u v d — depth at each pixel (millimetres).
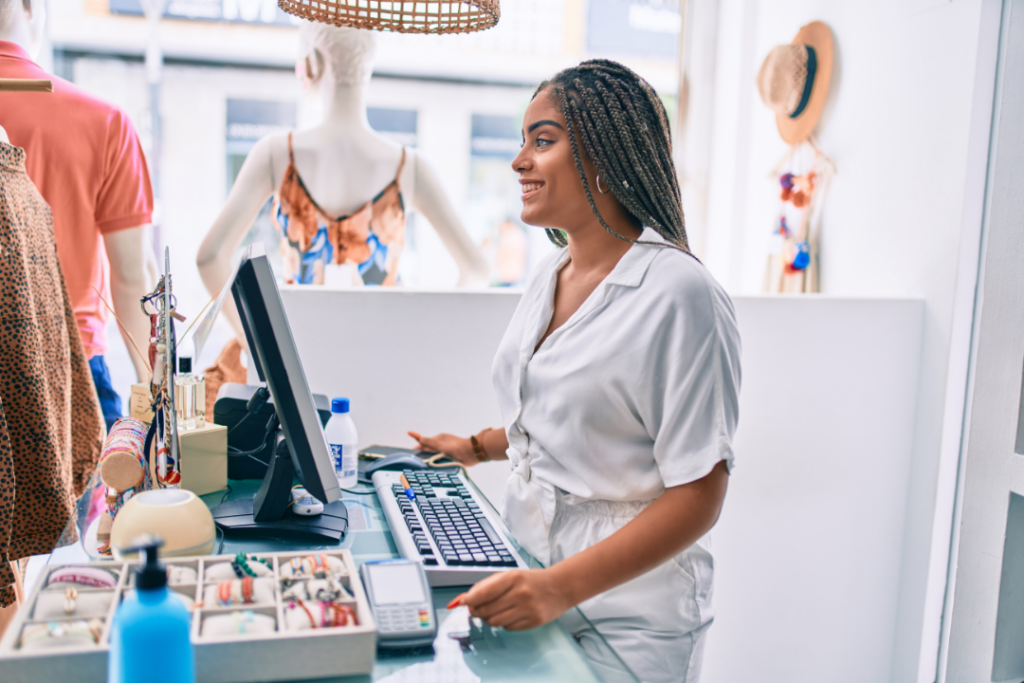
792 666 1948
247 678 634
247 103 3561
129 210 1906
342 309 1681
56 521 1229
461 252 2311
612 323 948
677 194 1024
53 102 1780
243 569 739
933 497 1868
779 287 2404
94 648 598
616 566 818
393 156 2199
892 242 1983
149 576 542
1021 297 1634
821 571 1927
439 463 1293
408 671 677
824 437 1881
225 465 1125
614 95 955
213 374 1929
